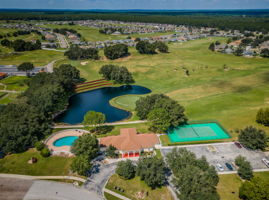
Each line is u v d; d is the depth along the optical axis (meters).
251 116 100.44
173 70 176.50
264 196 52.47
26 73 166.75
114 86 154.25
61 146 82.06
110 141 80.00
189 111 109.06
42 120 93.75
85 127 97.81
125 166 65.06
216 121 98.81
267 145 79.88
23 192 61.53
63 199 59.34
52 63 197.38
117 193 61.50
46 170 70.12
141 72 175.62
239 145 81.19
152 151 78.75
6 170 70.19
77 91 142.88
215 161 73.62
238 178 65.94
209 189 53.44
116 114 111.88
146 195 60.69
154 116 89.00
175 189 62.47
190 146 81.75
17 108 92.00
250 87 134.50
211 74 166.75
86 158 66.88
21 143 78.56
